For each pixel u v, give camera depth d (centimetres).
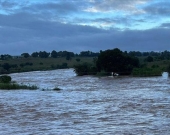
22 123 2317
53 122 2331
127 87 5138
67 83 6306
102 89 4903
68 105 3177
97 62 8956
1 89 5034
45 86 5681
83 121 2347
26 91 4709
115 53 8731
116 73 8681
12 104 3297
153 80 6581
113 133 1966
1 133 2019
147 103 3197
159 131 2002
